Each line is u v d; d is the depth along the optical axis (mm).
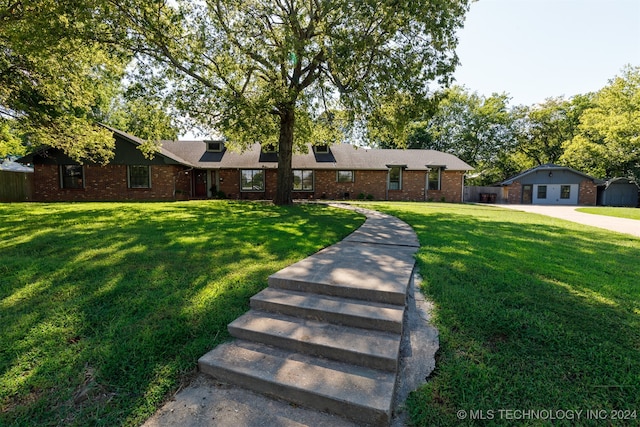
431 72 10070
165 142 22953
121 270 4293
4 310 3246
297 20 10938
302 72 12398
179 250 5238
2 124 13312
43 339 2814
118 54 9898
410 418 2078
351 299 3455
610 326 2852
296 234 6750
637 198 23781
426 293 3611
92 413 2152
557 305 3223
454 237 6668
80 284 3842
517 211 15336
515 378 2297
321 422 2105
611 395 2137
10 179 16047
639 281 3959
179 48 10375
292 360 2623
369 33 9828
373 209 13148
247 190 20859
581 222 10805
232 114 10531
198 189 21047
